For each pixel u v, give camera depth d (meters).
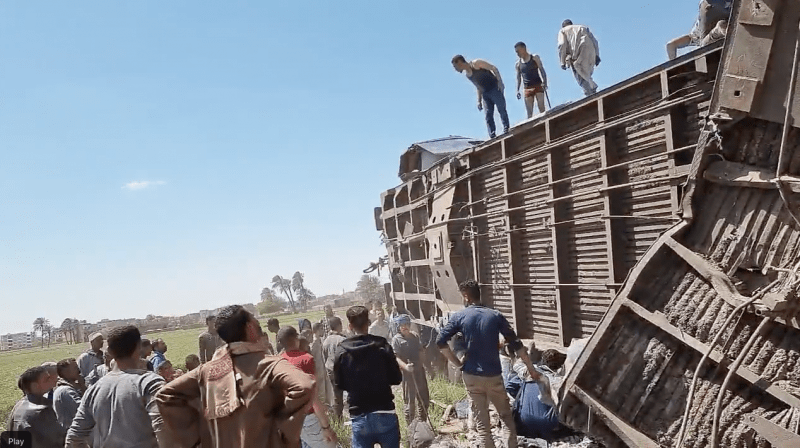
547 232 7.93
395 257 15.16
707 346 4.02
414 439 7.05
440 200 11.30
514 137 8.83
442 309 11.84
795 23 3.81
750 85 4.03
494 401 6.07
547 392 6.20
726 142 4.31
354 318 5.45
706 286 4.23
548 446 6.48
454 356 6.24
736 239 4.16
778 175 3.85
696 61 5.45
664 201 6.06
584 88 9.65
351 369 5.21
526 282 8.58
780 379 3.64
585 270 7.25
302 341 8.19
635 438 4.21
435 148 13.95
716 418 3.69
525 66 10.50
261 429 3.06
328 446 5.75
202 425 3.28
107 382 4.04
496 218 9.41
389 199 15.67
